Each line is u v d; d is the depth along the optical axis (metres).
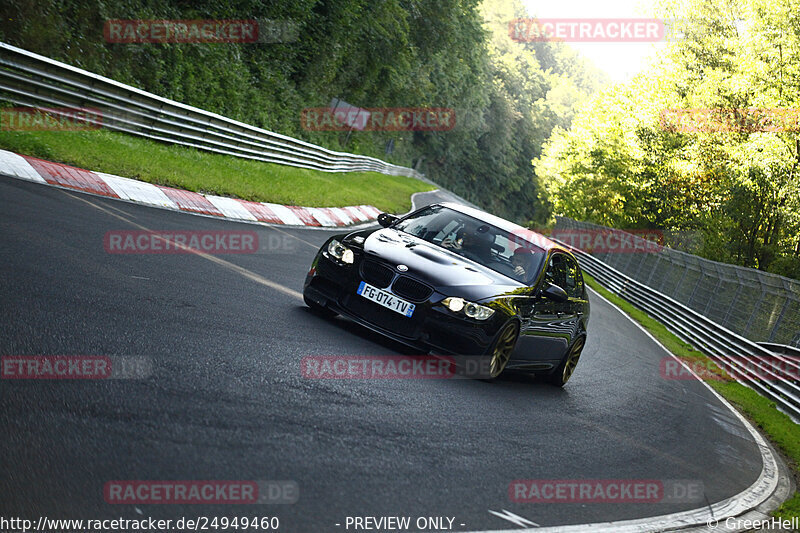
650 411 10.35
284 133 42.16
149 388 4.96
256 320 7.70
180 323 6.75
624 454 7.46
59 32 21.52
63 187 11.82
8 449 3.68
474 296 8.00
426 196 55.34
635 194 50.12
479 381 8.39
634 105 51.47
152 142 20.58
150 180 14.91
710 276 27.08
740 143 40.41
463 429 6.35
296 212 20.11
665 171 48.81
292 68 45.97
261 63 41.22
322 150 37.19
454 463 5.44
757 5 36.72
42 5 20.88
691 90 47.66
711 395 14.35
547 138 131.12
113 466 3.80
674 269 31.94
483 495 5.01
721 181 41.09
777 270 35.81
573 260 10.38
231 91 33.97
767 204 36.53
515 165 121.00
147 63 26.84
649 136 49.00
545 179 109.38
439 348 7.86
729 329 23.30
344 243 8.55
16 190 10.38
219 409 4.96
